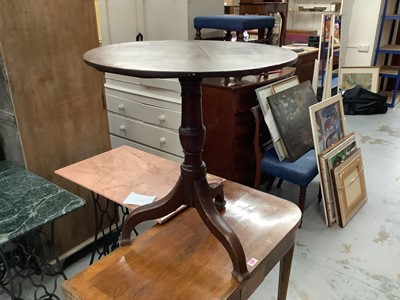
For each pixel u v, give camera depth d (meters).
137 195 1.22
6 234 1.09
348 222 2.22
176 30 2.65
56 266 1.76
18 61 1.43
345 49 4.66
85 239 1.89
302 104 2.29
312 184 2.71
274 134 2.11
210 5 2.74
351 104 4.23
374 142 3.43
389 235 2.10
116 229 1.85
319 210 2.37
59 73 1.58
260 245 1.01
